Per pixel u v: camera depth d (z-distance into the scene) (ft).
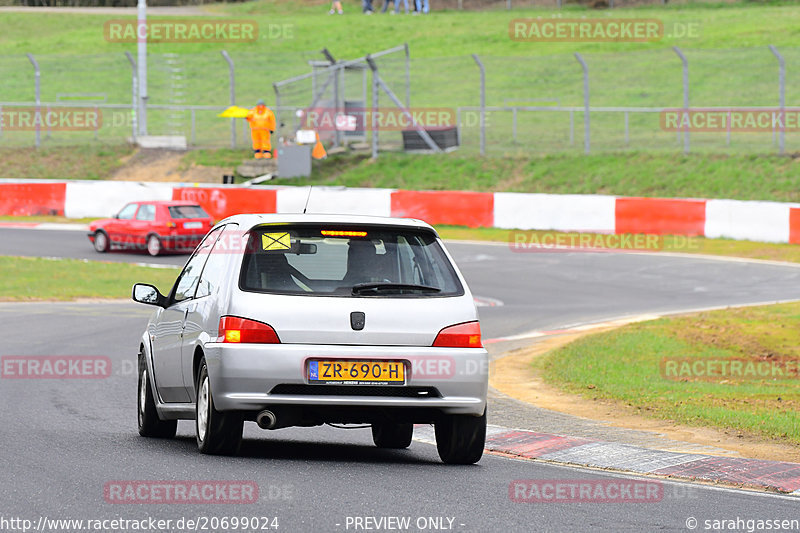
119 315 252.21
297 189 429.79
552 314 263.29
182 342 107.76
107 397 151.12
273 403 96.32
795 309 251.80
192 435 126.00
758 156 445.37
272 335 96.78
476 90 644.69
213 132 594.65
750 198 417.90
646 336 219.00
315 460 104.37
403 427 119.96
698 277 319.27
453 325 99.71
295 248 100.37
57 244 393.70
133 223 374.63
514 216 413.80
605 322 249.34
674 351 202.69
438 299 100.22
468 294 101.91
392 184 478.59
